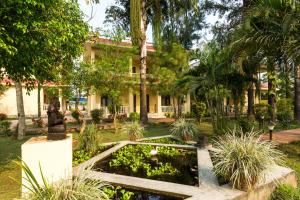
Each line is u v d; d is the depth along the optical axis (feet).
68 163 16.76
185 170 21.16
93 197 11.85
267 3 24.38
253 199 14.96
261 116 46.50
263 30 25.46
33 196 11.39
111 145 30.94
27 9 15.10
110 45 47.09
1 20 15.52
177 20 69.41
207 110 61.05
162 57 63.46
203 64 40.22
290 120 59.93
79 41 23.86
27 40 16.52
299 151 28.55
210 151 25.63
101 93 46.50
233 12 68.23
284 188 15.90
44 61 20.30
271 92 57.62
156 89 64.64
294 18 22.68
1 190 17.08
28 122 64.64
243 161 14.93
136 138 34.50
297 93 61.62
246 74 36.70
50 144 16.33
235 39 27.71
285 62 26.53
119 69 44.55
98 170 21.09
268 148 16.08
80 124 57.21
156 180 17.58
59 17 18.69
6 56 17.01
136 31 53.57
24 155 15.87
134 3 53.21
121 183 16.52
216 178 17.08
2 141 38.27
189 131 34.24
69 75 36.55
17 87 39.73
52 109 17.60
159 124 61.57
